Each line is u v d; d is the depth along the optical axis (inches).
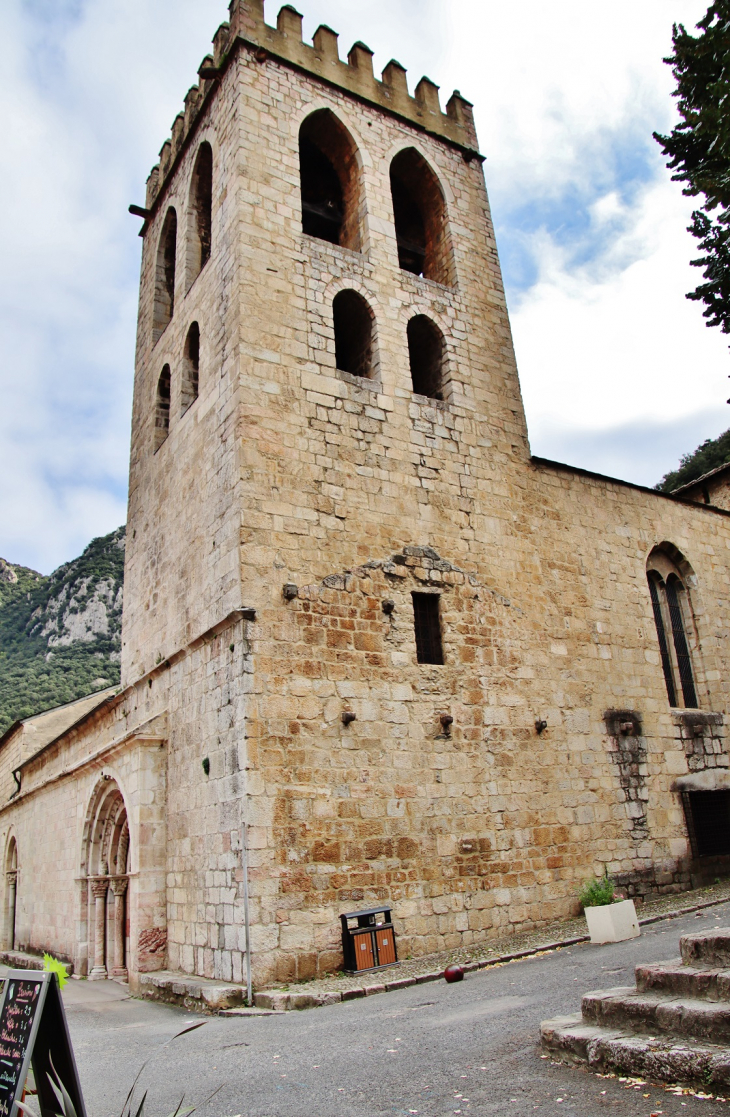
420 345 834.2
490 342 836.6
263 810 525.7
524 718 689.0
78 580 5324.8
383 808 577.3
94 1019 494.9
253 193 714.8
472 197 912.9
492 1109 207.8
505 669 695.7
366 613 626.5
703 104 505.0
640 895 701.3
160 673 701.3
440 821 602.9
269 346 663.8
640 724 770.8
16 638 5452.8
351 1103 231.1
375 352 740.7
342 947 522.3
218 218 749.9
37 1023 169.0
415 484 705.6
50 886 958.4
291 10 822.5
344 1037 328.8
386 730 600.4
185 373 800.9
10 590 6648.6
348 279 746.8
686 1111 185.5
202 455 694.5
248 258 685.3
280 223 719.1
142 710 736.3
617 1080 215.6
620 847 705.6
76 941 777.6
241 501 601.3
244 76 760.3
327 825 547.5
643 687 790.5
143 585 821.9
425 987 449.4
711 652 889.5
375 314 753.0
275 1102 242.7
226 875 530.0
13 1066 167.6
